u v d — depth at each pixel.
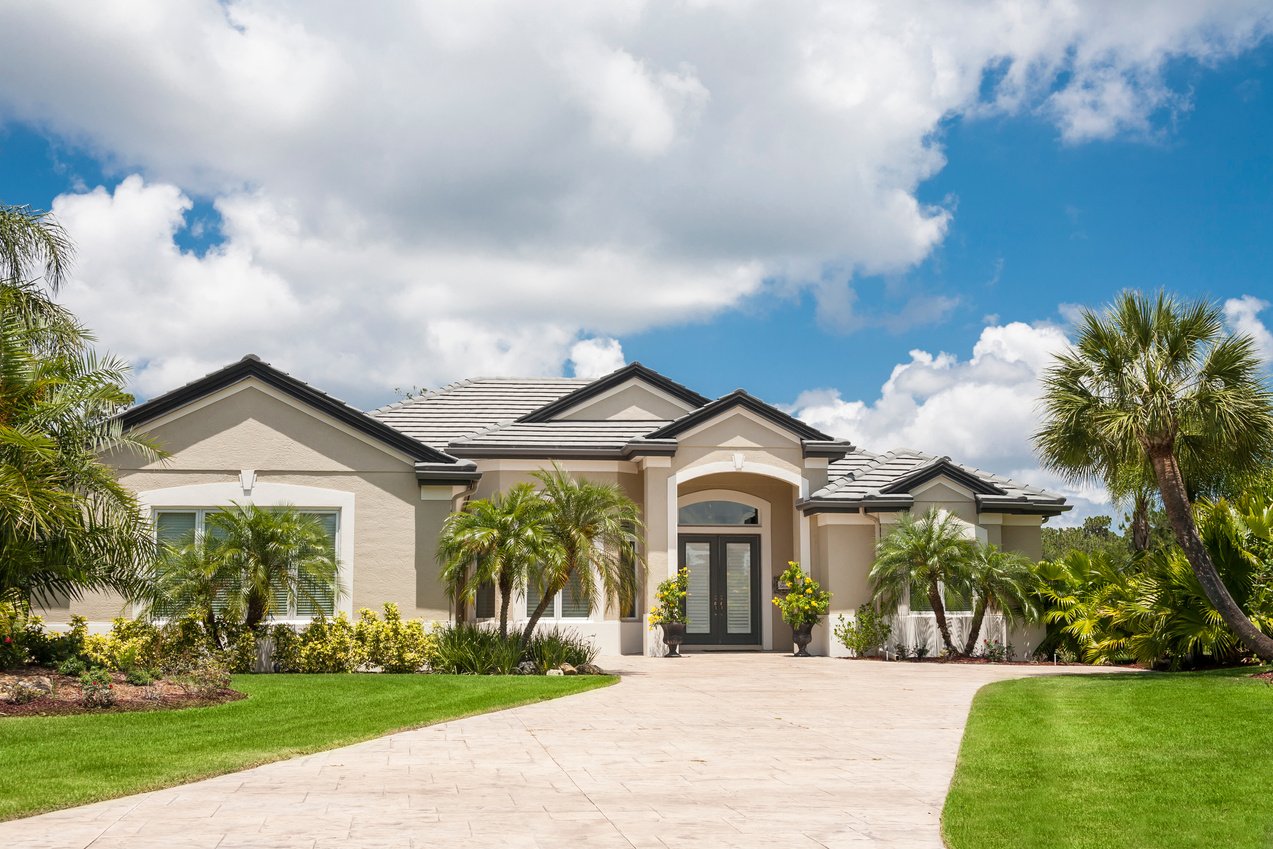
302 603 20.86
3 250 19.47
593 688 16.91
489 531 19.33
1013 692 15.59
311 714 13.01
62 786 8.40
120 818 7.44
